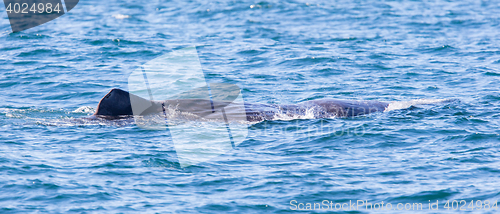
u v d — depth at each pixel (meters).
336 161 33.19
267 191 28.08
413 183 29.05
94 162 32.19
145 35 102.25
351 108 47.97
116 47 88.12
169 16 135.38
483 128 40.47
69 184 28.39
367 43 94.00
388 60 78.62
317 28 113.50
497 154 33.81
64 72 68.94
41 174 29.72
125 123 42.25
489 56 80.31
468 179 29.44
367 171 31.14
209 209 25.80
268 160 33.50
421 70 71.56
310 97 57.56
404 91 60.12
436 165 31.94
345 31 108.94
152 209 25.67
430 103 50.69
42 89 59.50
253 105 46.81
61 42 91.88
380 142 37.28
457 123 42.03
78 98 55.91
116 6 156.12
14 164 31.11
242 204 26.42
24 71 68.88
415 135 38.91
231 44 93.00
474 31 107.44
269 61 78.62
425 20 124.38
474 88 60.19
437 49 87.06
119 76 67.56
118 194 27.34
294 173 30.81
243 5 152.50
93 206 25.78
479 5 154.12
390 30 110.12
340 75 69.38
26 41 92.12
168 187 28.53
